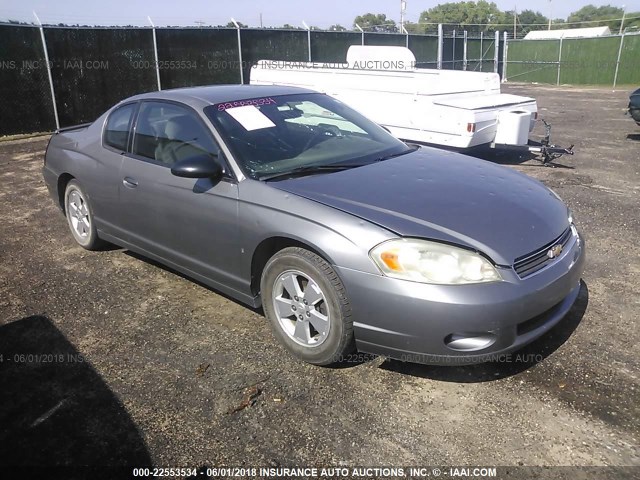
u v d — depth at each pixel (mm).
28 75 11523
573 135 11391
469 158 4141
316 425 2740
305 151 3785
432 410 2830
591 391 2934
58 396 3006
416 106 8125
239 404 2908
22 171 8719
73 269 4758
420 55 21469
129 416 2838
